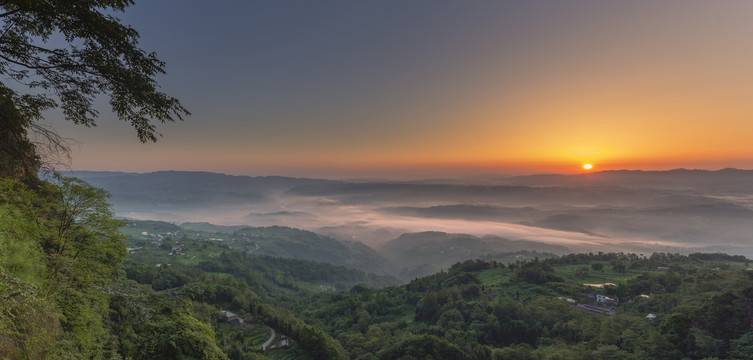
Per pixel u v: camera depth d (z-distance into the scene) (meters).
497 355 89.75
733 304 83.19
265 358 68.88
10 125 13.24
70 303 17.64
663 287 138.00
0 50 10.44
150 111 12.66
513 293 154.25
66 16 10.23
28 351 10.01
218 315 92.50
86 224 21.47
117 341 24.27
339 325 139.12
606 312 121.50
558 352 88.12
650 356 78.69
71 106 12.19
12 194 16.47
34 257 15.55
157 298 31.22
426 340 91.81
